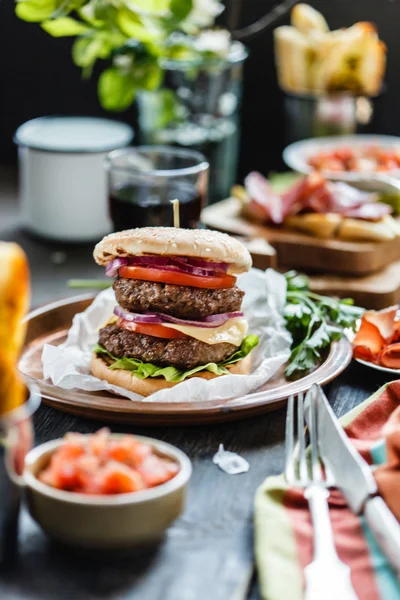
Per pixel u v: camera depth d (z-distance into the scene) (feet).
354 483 4.08
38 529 3.95
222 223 8.75
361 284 7.82
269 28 11.91
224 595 3.58
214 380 5.13
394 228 8.43
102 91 8.21
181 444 4.80
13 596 3.53
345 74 10.53
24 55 12.28
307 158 10.23
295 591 3.60
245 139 12.45
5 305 3.68
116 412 4.81
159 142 10.01
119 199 7.43
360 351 5.90
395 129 11.99
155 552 3.84
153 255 5.34
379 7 11.60
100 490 3.65
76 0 7.11
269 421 5.09
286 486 4.27
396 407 5.14
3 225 10.22
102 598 3.53
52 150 9.07
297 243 8.19
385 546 3.77
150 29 7.39
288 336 5.92
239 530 4.04
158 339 5.37
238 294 5.49
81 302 6.43
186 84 9.81
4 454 3.65
